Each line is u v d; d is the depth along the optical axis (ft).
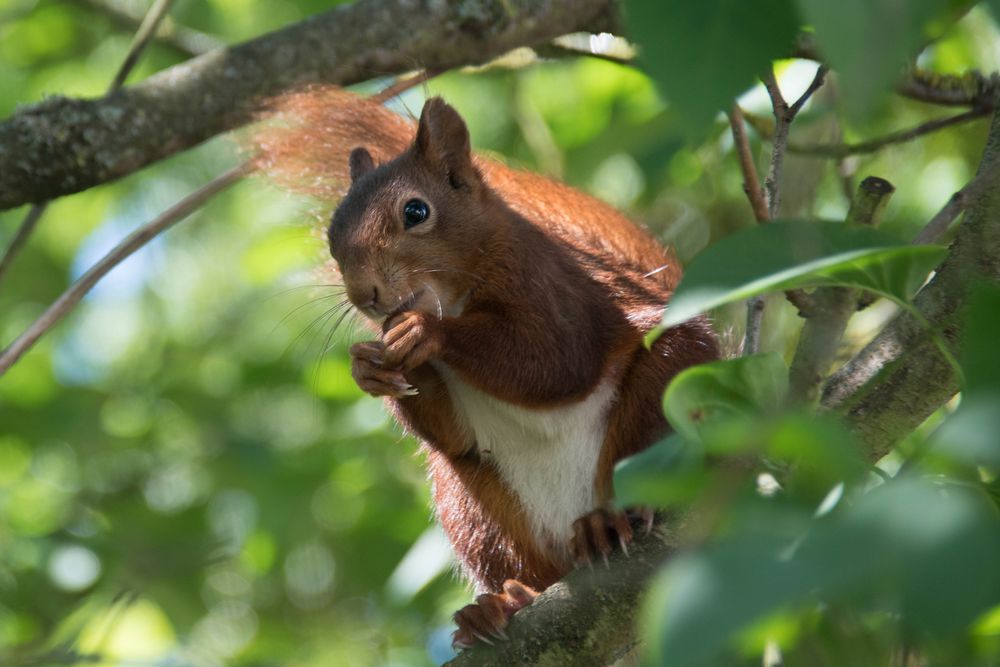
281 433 63.21
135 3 59.77
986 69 44.37
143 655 52.37
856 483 13.73
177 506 62.80
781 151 26.94
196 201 35.40
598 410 32.96
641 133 50.03
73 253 69.97
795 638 16.90
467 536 35.09
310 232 37.65
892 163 52.47
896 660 16.85
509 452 33.94
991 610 11.21
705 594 11.00
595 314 33.01
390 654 55.62
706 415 15.94
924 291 22.88
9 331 69.05
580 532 28.60
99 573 55.21
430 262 32.86
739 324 42.57
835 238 16.08
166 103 35.88
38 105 35.76
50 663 41.01
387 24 36.11
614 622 24.59
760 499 13.79
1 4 61.00
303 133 36.32
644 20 12.04
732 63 11.95
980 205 21.98
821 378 23.97
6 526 61.00
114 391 67.72
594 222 36.96
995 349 13.84
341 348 57.06
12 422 65.87
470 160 34.58
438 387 33.35
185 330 69.15
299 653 56.44
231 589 60.23
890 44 10.34
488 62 37.09
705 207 55.57
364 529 57.88
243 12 61.52
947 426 11.93
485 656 25.36
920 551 10.77
